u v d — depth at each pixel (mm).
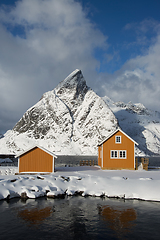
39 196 25219
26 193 25203
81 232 15625
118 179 29688
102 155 46031
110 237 14867
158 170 46406
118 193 25547
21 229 16078
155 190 25547
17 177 30562
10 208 21000
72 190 27031
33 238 14625
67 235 15109
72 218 18406
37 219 18109
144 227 16578
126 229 16203
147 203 22969
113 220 18000
